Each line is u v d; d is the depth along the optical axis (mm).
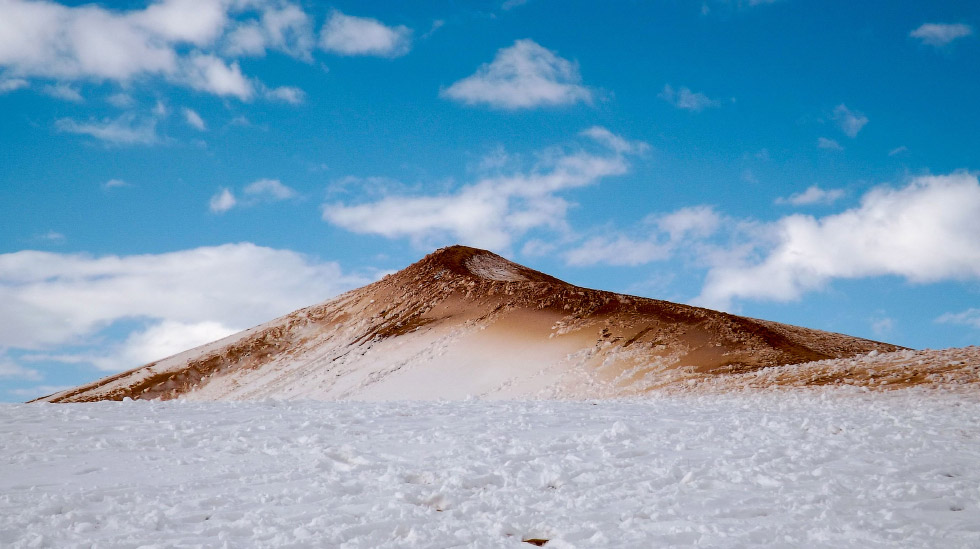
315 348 59656
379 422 15266
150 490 9562
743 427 13984
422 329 53812
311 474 10469
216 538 7629
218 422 15062
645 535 7551
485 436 13227
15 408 17625
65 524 8148
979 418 14234
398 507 8688
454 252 72562
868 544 7203
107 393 59406
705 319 43062
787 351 36906
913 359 23844
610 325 44625
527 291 54344
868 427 13180
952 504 8500
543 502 8953
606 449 11883
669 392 25609
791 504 8594
